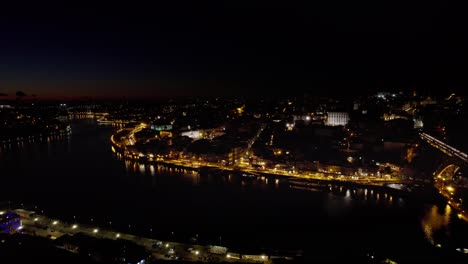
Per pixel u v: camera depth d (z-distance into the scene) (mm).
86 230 126500
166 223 142000
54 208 161250
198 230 134250
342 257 102312
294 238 125938
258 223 142000
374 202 165500
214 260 105125
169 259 104812
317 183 197375
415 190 172625
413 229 132250
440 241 119500
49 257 92188
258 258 106062
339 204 163625
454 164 180875
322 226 137500
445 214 148375
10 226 120688
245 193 184250
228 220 145375
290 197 175875
